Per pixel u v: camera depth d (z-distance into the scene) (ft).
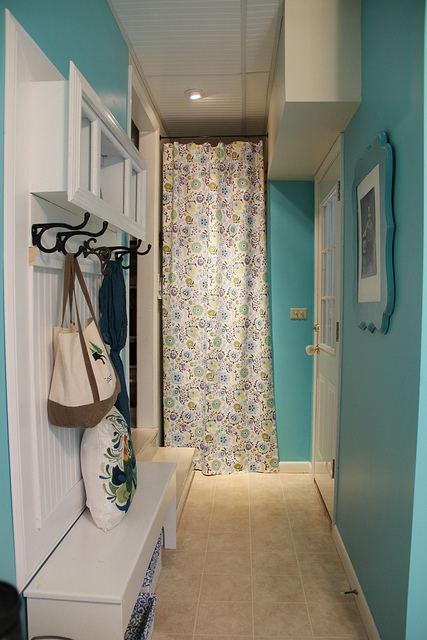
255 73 7.96
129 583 3.76
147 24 6.48
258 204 10.07
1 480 3.38
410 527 3.83
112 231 5.96
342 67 5.78
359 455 5.71
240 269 10.02
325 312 8.73
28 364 3.70
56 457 4.28
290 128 6.73
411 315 3.89
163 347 10.20
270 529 7.60
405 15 4.06
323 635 5.16
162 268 10.29
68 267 4.08
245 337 10.06
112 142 4.58
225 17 6.29
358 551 5.69
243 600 5.77
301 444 10.22
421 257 3.65
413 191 3.84
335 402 7.48
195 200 10.03
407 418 3.95
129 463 4.86
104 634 3.58
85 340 4.22
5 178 3.34
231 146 10.09
